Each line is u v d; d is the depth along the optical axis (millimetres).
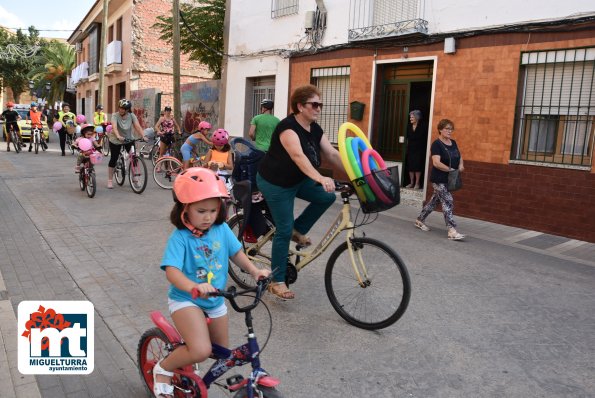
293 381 3361
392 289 3994
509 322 4449
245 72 14336
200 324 2590
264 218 4824
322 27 11820
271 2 13211
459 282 5461
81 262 5762
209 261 2658
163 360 2738
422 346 3924
